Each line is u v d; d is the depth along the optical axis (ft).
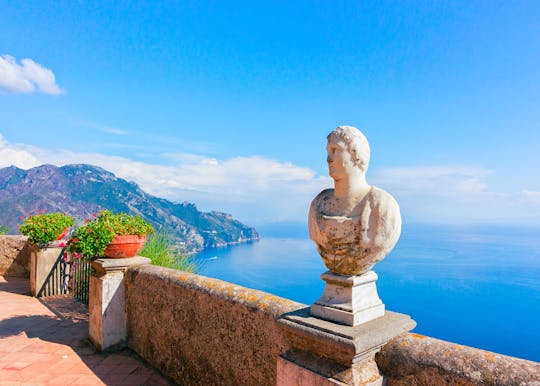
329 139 6.13
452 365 5.22
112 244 13.61
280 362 6.63
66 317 17.58
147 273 13.02
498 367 4.85
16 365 12.39
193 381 10.57
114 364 12.60
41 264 21.83
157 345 12.27
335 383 5.54
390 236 5.66
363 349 5.32
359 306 5.99
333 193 6.42
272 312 8.25
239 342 9.00
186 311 10.91
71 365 12.46
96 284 13.98
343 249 5.98
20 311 18.48
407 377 5.65
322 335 5.70
